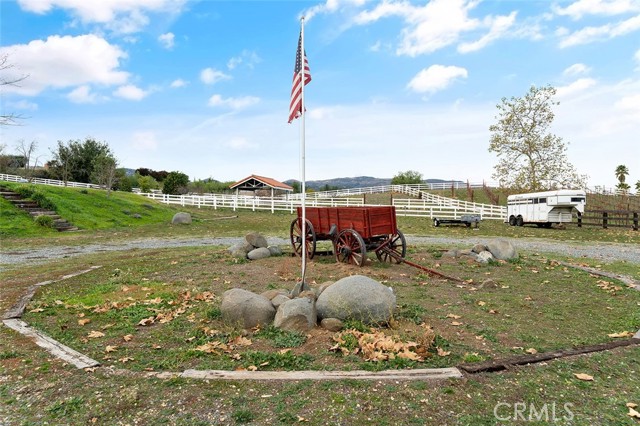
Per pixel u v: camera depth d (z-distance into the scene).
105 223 23.80
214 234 20.69
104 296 7.49
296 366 4.31
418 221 27.83
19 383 3.97
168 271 9.89
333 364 4.36
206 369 4.24
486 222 28.44
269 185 44.62
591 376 4.16
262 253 11.70
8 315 6.26
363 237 10.28
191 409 3.47
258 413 3.40
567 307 6.91
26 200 23.28
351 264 10.56
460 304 6.93
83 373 4.19
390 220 10.61
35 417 3.39
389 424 3.26
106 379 4.04
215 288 8.08
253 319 5.59
